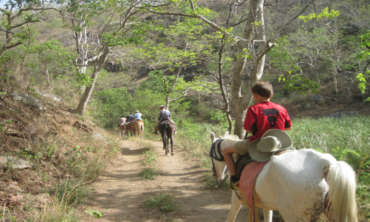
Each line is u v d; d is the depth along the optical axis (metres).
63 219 4.71
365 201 5.05
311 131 12.55
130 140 17.89
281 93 32.94
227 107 8.36
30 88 12.98
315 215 2.73
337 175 2.54
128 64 26.08
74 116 15.70
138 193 7.21
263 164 3.37
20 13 12.05
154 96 24.09
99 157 10.28
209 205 6.38
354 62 24.41
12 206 4.92
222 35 7.87
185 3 9.77
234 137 4.71
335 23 26.17
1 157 6.66
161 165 10.78
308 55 28.16
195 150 13.14
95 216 5.49
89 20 13.84
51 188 6.25
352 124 14.77
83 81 16.02
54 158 8.22
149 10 9.40
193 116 31.50
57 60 16.11
